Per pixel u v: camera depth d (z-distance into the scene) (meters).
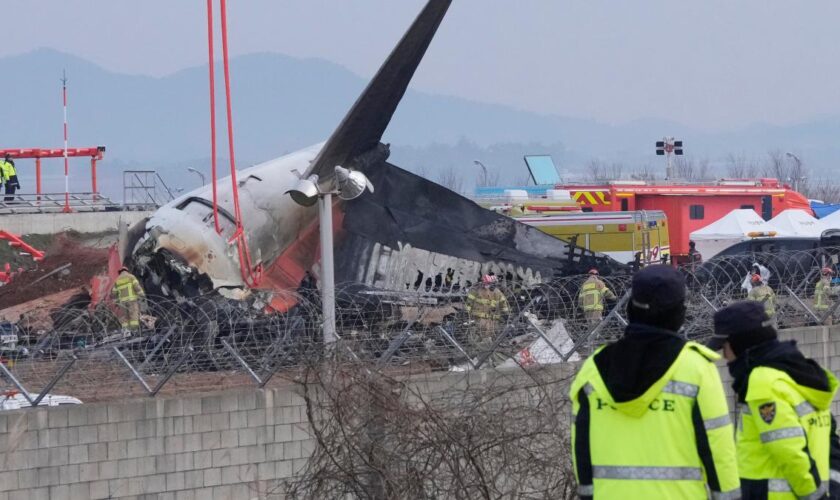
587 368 15.52
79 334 39.03
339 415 25.45
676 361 14.94
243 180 59.16
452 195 62.03
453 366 38.56
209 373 39.22
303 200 42.16
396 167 60.91
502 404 26.05
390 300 50.75
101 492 35.94
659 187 105.31
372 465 24.92
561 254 63.53
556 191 105.19
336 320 41.97
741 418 18.41
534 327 40.06
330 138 55.41
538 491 25.17
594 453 15.30
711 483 14.88
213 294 53.59
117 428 36.12
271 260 58.19
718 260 50.00
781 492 17.94
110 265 58.44
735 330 18.17
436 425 24.98
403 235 60.25
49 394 37.47
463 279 61.00
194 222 56.56
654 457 14.96
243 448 37.34
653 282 15.18
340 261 58.81
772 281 49.09
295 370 38.00
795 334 45.19
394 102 55.84
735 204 107.38
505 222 62.97
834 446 19.47
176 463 36.72
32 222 96.44
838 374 46.03
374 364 28.62
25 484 35.22
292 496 26.50
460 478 24.56
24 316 52.06
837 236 88.38
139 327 42.25
